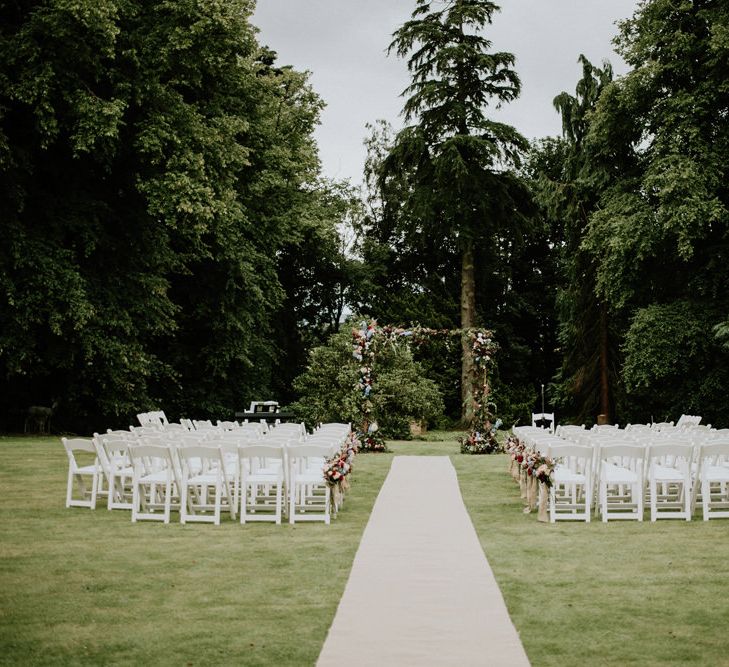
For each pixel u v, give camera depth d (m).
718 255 26.62
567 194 34.94
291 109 36.00
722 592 7.28
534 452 11.61
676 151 26.02
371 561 8.45
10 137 22.45
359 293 44.12
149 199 21.97
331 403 26.33
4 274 21.08
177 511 11.72
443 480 14.94
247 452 10.64
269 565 8.33
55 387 25.73
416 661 5.49
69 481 11.96
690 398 28.48
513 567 8.24
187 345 32.28
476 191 36.31
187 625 6.36
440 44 36.69
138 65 21.67
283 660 5.57
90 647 5.87
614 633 6.13
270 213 33.97
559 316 37.72
